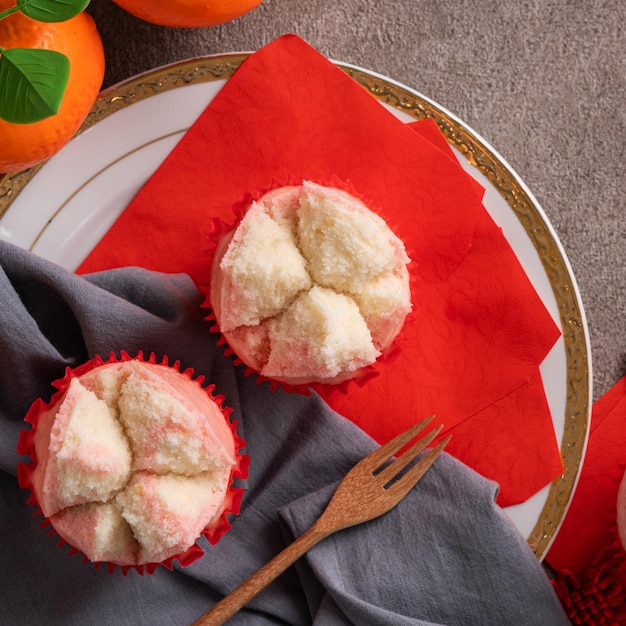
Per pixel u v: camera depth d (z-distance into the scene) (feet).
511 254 1.46
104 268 1.47
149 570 1.32
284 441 1.45
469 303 1.47
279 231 1.35
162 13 1.35
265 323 1.35
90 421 1.27
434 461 1.43
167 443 1.27
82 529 1.27
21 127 1.30
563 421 1.46
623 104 1.54
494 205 1.47
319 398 1.45
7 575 1.39
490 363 1.47
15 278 1.40
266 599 1.43
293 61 1.45
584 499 1.52
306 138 1.47
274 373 1.34
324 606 1.41
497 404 1.47
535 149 1.55
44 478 1.27
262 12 1.52
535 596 1.41
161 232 1.47
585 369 1.46
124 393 1.28
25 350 1.37
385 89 1.46
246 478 1.40
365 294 1.35
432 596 1.41
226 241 1.36
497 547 1.41
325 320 1.31
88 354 1.41
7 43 1.28
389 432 1.48
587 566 1.50
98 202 1.46
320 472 1.44
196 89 1.45
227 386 1.44
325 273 1.34
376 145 1.47
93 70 1.34
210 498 1.29
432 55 1.54
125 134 1.45
